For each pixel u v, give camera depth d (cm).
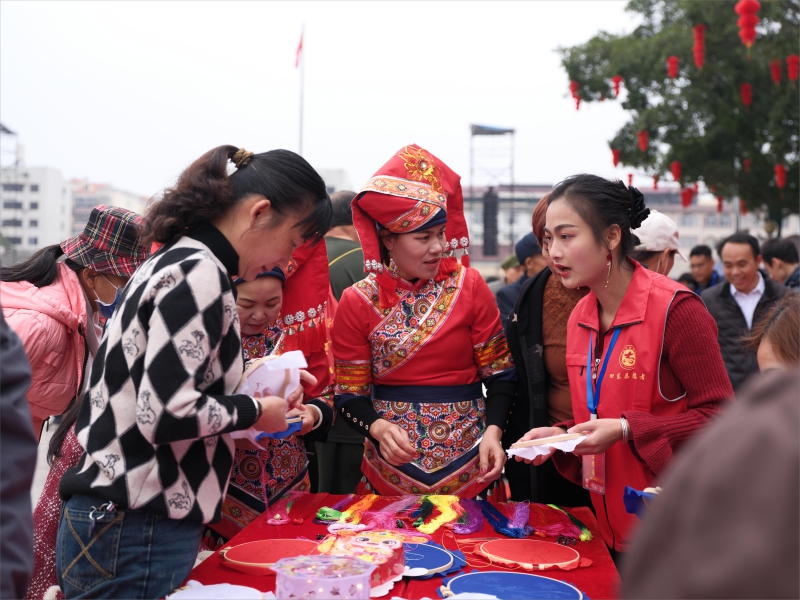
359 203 214
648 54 1164
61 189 4631
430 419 220
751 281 441
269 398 141
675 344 177
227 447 146
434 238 214
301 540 170
